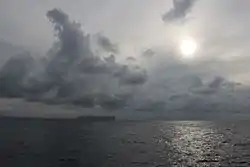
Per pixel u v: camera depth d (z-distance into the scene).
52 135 145.62
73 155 78.88
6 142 109.12
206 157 79.62
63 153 82.50
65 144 106.44
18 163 65.88
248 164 69.00
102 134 163.50
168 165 66.88
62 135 147.75
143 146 105.31
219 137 154.88
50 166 63.47
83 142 115.00
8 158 72.31
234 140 136.50
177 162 70.94
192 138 147.38
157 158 76.50
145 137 149.12
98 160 71.56
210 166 66.31
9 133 152.50
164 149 97.38
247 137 154.62
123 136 152.38
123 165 65.75
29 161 68.56
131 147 101.38
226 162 71.81
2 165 63.41
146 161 71.31
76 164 65.94
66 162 68.06
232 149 99.19
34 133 155.12
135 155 81.25
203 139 141.38
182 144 115.81
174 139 140.00
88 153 83.50
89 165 65.19
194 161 72.69
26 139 121.19
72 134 156.62
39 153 81.56
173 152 89.75
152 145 109.56
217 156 81.81
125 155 80.69
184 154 85.31
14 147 94.44
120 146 103.69
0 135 139.75
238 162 71.81
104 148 96.44
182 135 168.88
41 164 65.31
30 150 87.56
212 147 105.69
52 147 96.44
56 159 71.94
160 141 127.69
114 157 76.62
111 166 64.38
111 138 137.38
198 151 93.00
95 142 116.38
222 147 105.81
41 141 114.81
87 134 160.50
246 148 102.12
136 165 65.94
